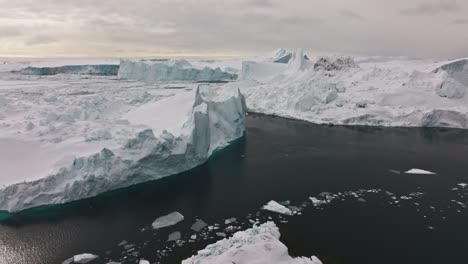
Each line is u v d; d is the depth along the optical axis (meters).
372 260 25.14
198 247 26.95
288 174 42.84
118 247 27.03
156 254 26.05
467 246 26.66
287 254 24.59
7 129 45.00
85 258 25.50
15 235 28.95
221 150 53.94
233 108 63.12
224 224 30.52
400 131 65.38
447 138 59.78
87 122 50.84
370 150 53.31
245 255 23.83
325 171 43.81
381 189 37.78
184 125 48.44
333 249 26.55
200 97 58.31
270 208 33.28
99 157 36.72
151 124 53.97
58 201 33.88
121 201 35.19
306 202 34.84
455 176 41.38
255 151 53.31
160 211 33.06
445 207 33.28
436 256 25.52
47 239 28.30
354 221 30.75
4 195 32.44
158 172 41.38
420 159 48.28
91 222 30.98
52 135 43.28
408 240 27.64
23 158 37.84
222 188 38.56
